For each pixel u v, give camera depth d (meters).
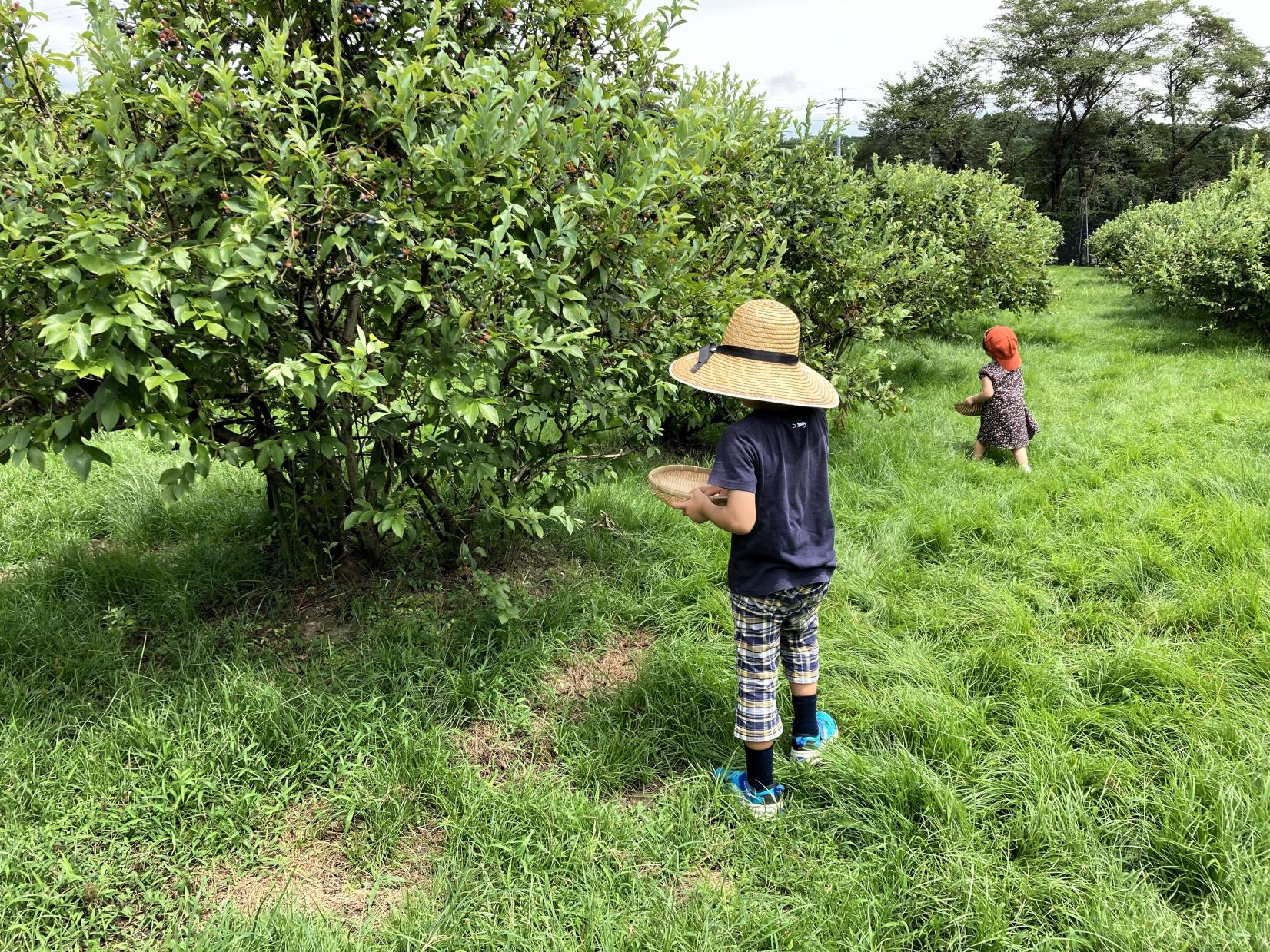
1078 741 2.80
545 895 2.18
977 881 2.19
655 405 3.70
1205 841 2.26
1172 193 55.69
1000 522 4.61
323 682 3.02
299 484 3.63
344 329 3.04
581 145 2.95
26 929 2.03
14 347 2.43
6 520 4.50
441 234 2.70
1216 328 11.45
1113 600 3.79
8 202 2.27
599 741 2.77
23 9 2.50
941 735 2.73
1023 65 57.50
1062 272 25.97
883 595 3.85
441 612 3.59
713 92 4.97
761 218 5.10
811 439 2.42
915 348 10.14
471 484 3.81
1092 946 2.02
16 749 2.60
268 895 2.20
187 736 2.70
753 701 2.46
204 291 2.36
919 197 10.22
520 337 2.68
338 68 2.60
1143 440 6.10
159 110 2.55
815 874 2.24
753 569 2.39
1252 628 3.39
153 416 2.29
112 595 3.66
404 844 2.40
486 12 3.32
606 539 4.36
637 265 3.05
